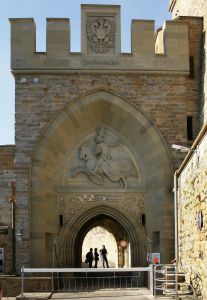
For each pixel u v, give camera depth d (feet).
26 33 79.46
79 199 82.12
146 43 80.53
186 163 63.62
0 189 78.48
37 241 76.23
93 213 82.79
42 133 78.23
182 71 80.23
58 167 82.07
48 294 65.67
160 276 72.64
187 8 96.27
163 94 80.07
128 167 83.30
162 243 77.25
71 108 79.00
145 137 80.53
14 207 76.89
